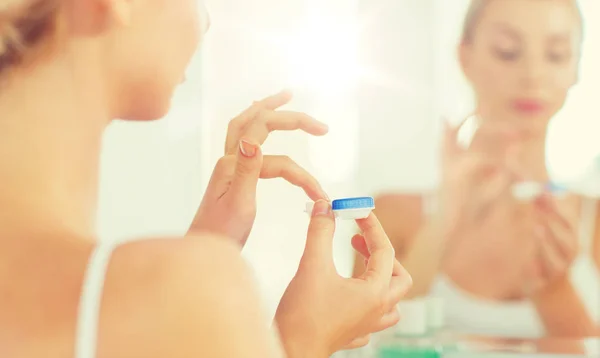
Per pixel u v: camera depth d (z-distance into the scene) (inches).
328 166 51.5
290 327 22.6
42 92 20.5
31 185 20.2
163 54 21.2
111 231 35.2
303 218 42.5
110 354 17.0
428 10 61.2
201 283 17.5
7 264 18.8
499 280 54.6
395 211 60.2
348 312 23.0
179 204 37.1
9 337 17.7
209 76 38.4
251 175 25.6
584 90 53.4
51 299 18.0
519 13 52.6
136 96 21.3
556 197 54.5
